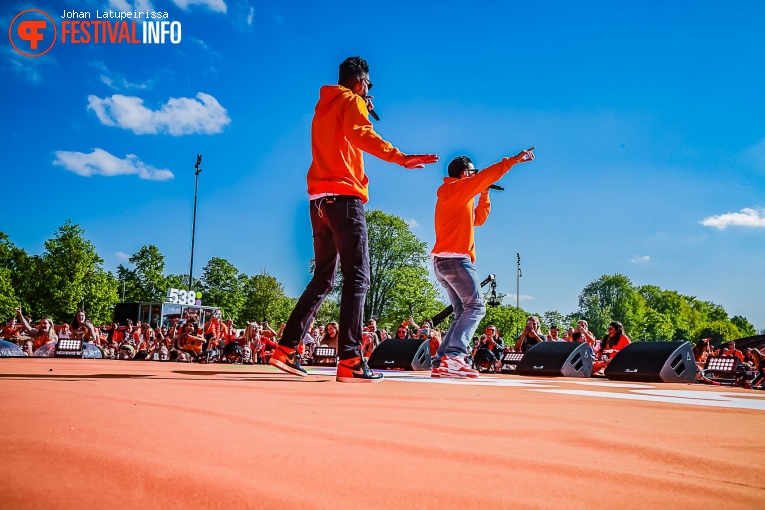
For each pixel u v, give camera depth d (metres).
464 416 2.25
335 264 4.86
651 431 1.97
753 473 1.34
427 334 15.83
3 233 69.06
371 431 1.78
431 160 4.25
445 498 1.06
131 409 2.07
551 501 1.06
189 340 15.75
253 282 85.12
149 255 80.88
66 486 1.03
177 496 1.00
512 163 6.30
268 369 6.81
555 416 2.32
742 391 5.05
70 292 58.75
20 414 1.87
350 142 4.41
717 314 153.62
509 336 75.06
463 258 6.66
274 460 1.31
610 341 10.73
